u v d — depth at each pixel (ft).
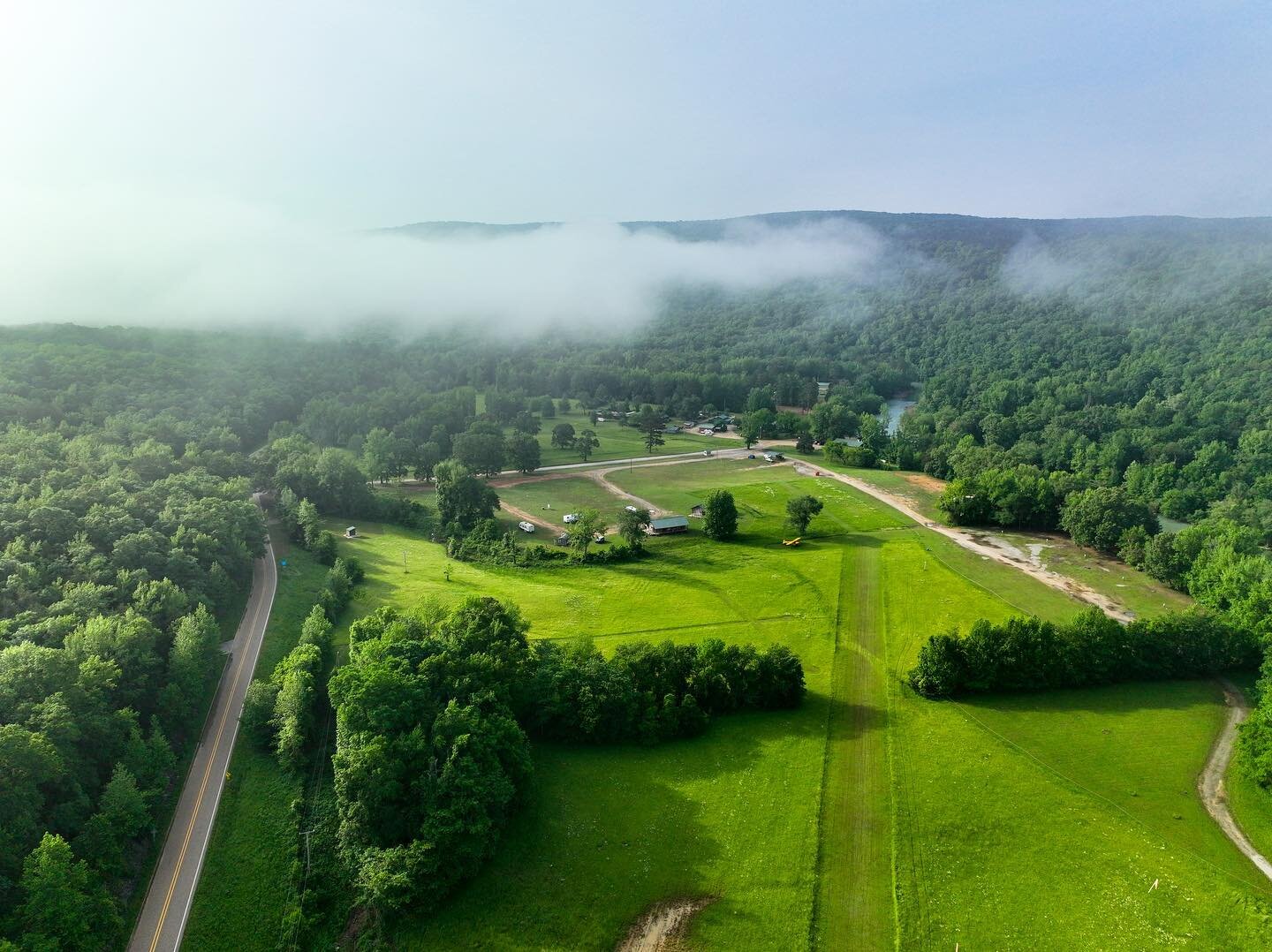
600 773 277.23
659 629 418.72
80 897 195.62
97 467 494.59
